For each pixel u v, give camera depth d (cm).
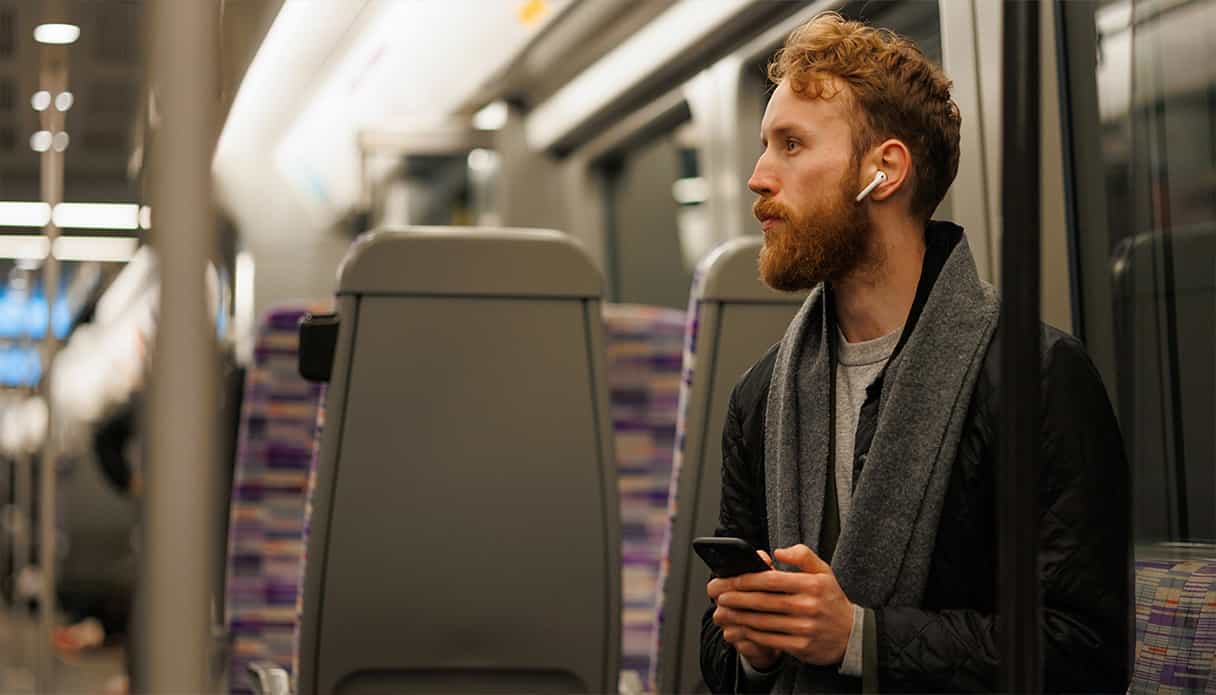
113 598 370
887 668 151
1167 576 204
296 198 611
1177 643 198
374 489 245
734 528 180
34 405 355
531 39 494
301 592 244
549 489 252
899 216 166
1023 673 129
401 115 609
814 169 163
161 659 104
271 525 299
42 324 355
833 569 159
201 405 105
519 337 250
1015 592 130
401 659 246
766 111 169
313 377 244
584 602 253
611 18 474
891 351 168
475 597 249
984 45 250
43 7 326
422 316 246
